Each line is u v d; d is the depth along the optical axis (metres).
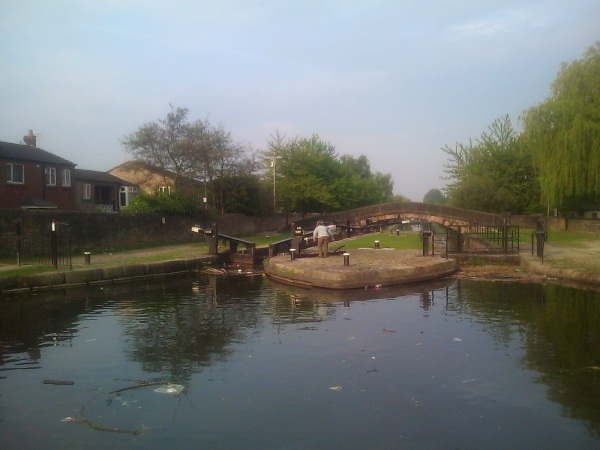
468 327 12.52
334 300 16.56
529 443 6.62
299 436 6.82
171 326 12.99
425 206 44.91
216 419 7.35
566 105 38.22
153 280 22.58
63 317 14.21
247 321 13.48
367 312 14.48
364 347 10.82
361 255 25.50
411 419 7.30
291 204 54.84
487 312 14.28
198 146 45.06
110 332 12.41
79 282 20.20
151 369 9.54
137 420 7.35
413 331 12.16
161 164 45.78
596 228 39.47
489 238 30.34
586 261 23.34
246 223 47.59
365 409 7.64
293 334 12.01
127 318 14.04
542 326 12.55
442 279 21.19
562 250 28.44
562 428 7.03
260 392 8.34
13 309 15.44
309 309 15.05
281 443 6.64
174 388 8.53
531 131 40.31
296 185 53.56
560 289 18.30
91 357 10.32
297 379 8.91
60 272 19.64
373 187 73.56
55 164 38.53
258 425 7.15
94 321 13.69
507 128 55.81
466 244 30.34
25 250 23.50
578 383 8.64
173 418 7.39
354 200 65.56
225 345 11.10
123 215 31.50
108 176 51.28
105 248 29.61
